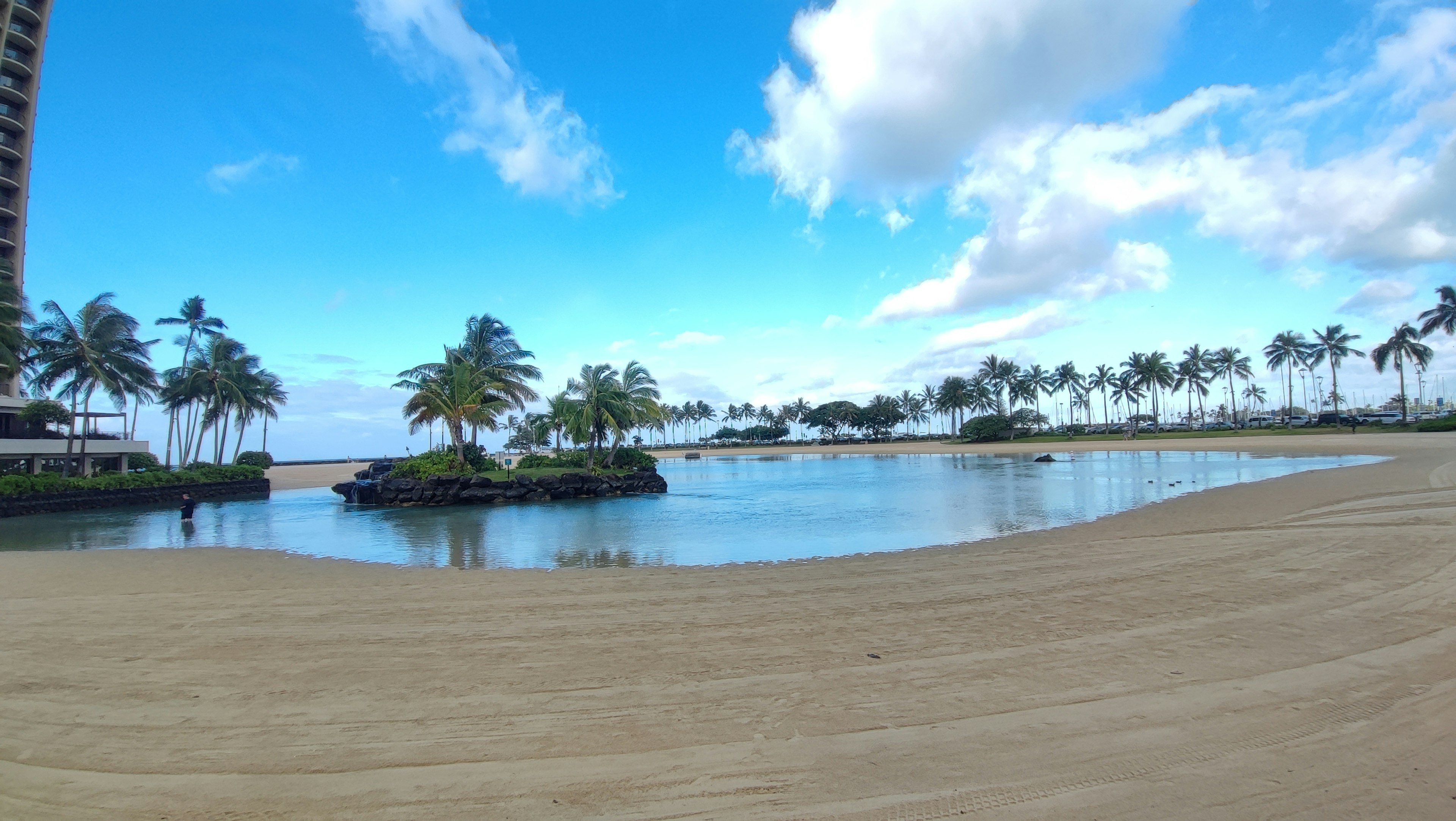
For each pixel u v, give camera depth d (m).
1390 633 5.82
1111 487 27.81
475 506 29.38
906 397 162.62
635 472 36.34
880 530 17.41
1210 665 5.23
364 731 4.45
